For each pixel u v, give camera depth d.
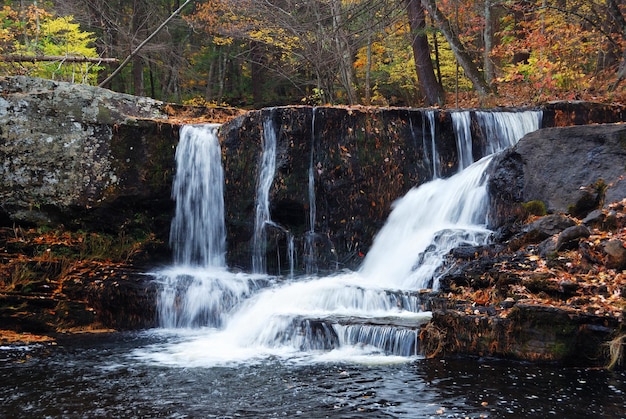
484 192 9.15
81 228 10.17
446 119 10.62
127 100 11.45
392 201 10.25
